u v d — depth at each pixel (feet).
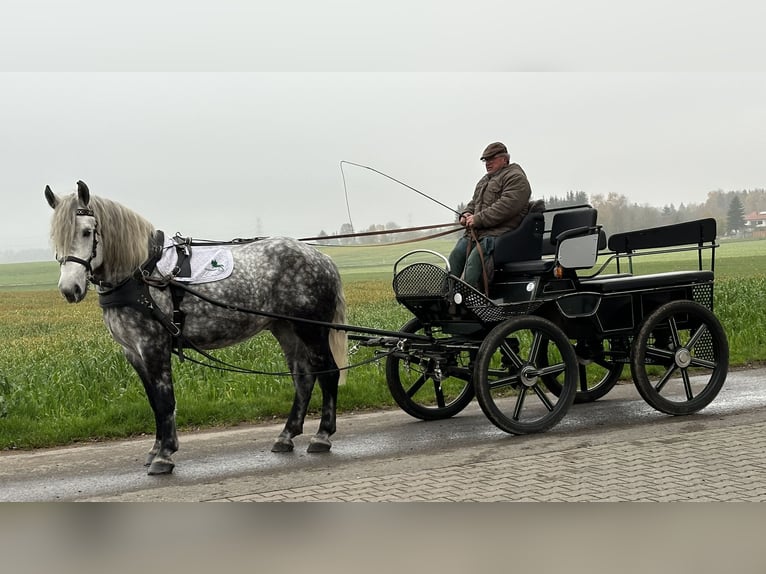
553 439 22.98
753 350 38.52
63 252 19.89
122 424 26.81
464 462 20.42
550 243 25.93
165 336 21.34
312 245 24.72
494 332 23.66
